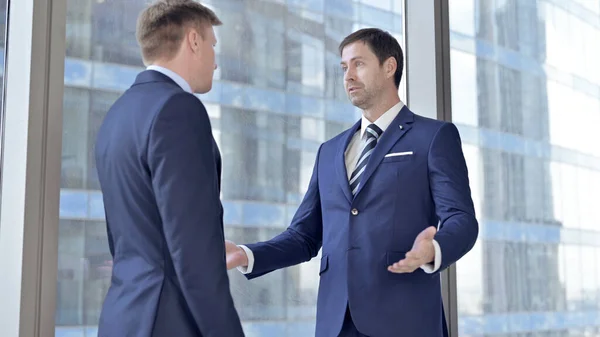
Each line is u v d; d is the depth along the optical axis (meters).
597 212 3.66
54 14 2.22
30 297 2.11
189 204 1.59
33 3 2.19
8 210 2.12
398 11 3.10
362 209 2.24
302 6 2.80
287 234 2.41
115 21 2.41
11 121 2.16
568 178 3.56
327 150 2.44
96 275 2.30
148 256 1.65
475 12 3.31
